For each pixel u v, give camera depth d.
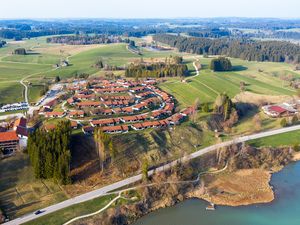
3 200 127.44
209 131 197.50
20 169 144.00
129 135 173.50
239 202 139.62
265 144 184.75
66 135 146.50
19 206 125.62
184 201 139.75
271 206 137.38
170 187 143.75
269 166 168.50
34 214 122.00
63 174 137.50
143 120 198.12
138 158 160.25
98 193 135.88
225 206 136.75
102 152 148.75
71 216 122.38
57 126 156.88
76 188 138.25
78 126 182.00
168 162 161.38
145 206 133.38
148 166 156.62
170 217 129.38
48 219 119.88
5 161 146.38
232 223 125.81
